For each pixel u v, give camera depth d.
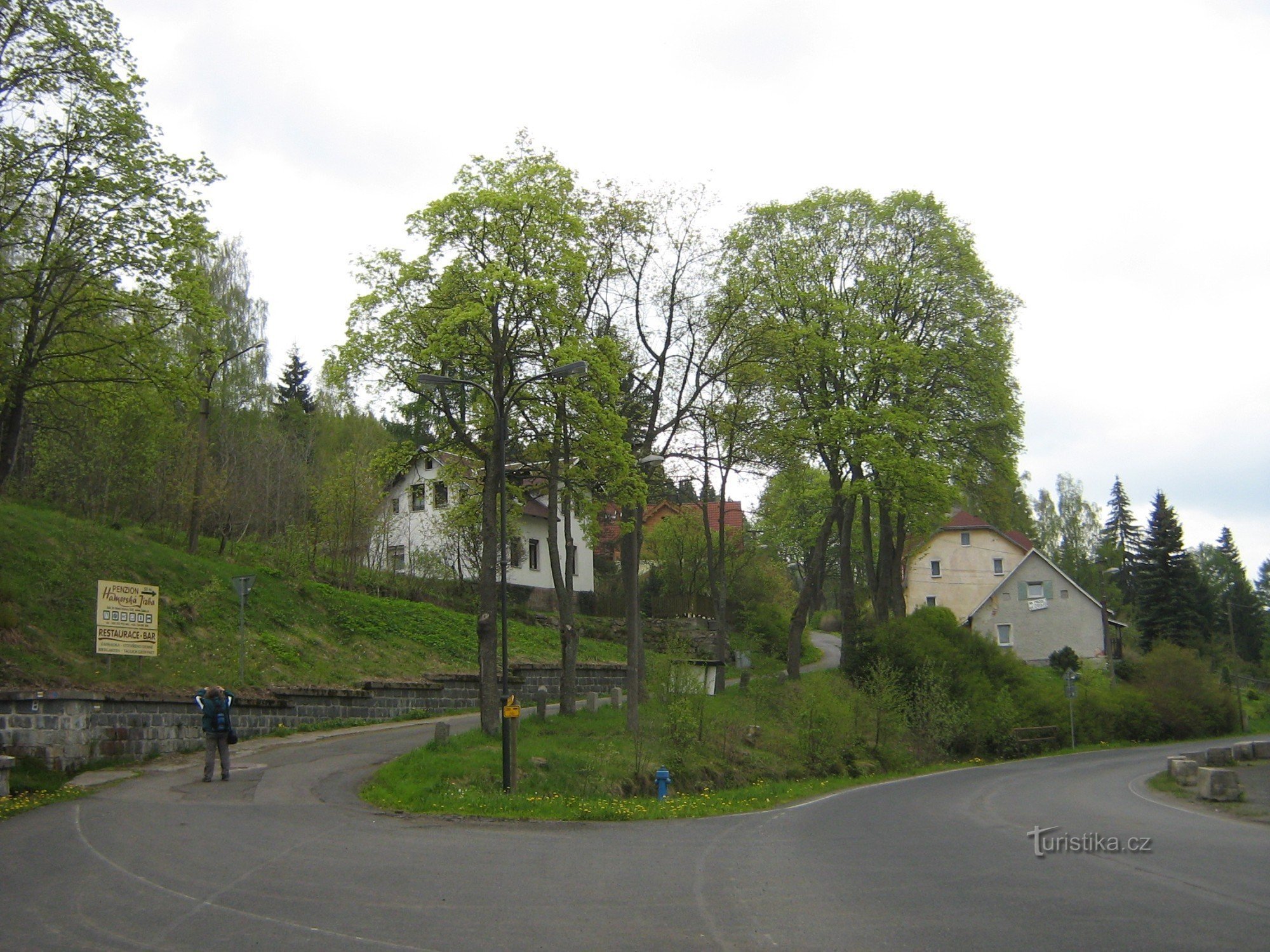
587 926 8.67
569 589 28.92
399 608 38.34
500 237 24.09
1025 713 42.75
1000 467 39.88
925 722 36.44
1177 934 8.23
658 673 26.20
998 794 21.50
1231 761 31.03
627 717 27.12
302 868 11.28
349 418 66.50
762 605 62.59
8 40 21.48
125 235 22.31
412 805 17.22
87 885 10.23
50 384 22.73
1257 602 91.56
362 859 11.98
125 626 22.52
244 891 10.00
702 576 60.19
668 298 30.55
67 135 21.78
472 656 37.78
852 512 41.88
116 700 20.77
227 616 30.33
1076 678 50.97
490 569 24.44
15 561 25.31
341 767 20.98
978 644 45.12
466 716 32.81
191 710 22.95
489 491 24.80
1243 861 11.88
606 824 16.62
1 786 16.31
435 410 25.19
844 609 41.53
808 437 36.69
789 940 8.17
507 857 12.33
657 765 23.06
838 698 32.12
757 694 35.84
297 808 16.38
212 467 38.91
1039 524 101.81
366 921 8.84
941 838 14.10
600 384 25.41
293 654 30.30
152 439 33.94
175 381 23.53
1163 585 73.56
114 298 22.64
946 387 39.69
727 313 31.09
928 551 81.38
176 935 8.35
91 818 14.59
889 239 39.84
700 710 25.75
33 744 18.78
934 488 35.78
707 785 23.84
